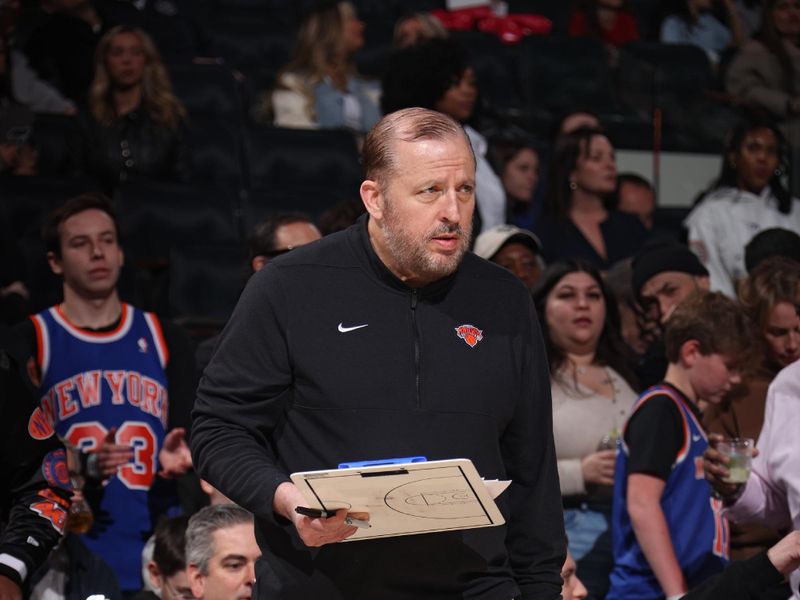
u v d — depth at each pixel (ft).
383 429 23.98
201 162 70.95
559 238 60.44
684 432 38.58
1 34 73.51
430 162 23.43
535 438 25.27
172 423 43.62
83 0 79.82
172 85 77.97
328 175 72.38
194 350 45.37
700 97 76.95
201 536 34.99
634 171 74.90
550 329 44.96
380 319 24.41
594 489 42.55
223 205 65.46
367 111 76.95
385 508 21.93
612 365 45.75
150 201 64.23
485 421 24.49
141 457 42.68
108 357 43.19
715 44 92.99
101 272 43.24
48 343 42.80
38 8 79.05
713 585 27.25
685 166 75.31
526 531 25.36
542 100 86.02
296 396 24.39
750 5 93.40
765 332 40.14
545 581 25.18
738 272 61.72
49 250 43.86
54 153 67.97
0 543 27.71
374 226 24.76
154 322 44.50
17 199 61.26
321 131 73.31
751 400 40.78
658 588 38.55
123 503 42.06
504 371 24.73
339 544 24.12
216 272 59.77
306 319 24.23
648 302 49.67
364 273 24.67
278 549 24.47
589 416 43.73
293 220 43.93
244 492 22.79
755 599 27.02
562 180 61.21
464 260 25.43
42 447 28.81
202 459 23.91
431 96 57.21
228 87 79.25
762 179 62.80
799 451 30.53
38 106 74.38
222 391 24.18
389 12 100.42
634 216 62.59
